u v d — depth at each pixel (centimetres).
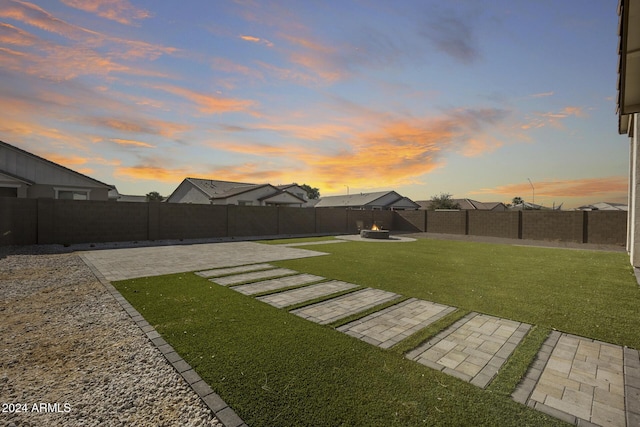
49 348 322
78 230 1237
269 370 273
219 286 593
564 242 1625
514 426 203
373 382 255
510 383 257
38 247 1100
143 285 595
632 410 221
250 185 2911
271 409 217
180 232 1523
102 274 697
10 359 297
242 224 1767
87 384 254
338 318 416
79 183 1598
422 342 340
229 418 207
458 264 877
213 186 2841
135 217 1380
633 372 279
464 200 4825
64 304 473
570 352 319
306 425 200
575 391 247
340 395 235
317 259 950
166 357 299
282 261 906
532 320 415
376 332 369
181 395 238
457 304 485
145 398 233
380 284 618
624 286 616
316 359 296
